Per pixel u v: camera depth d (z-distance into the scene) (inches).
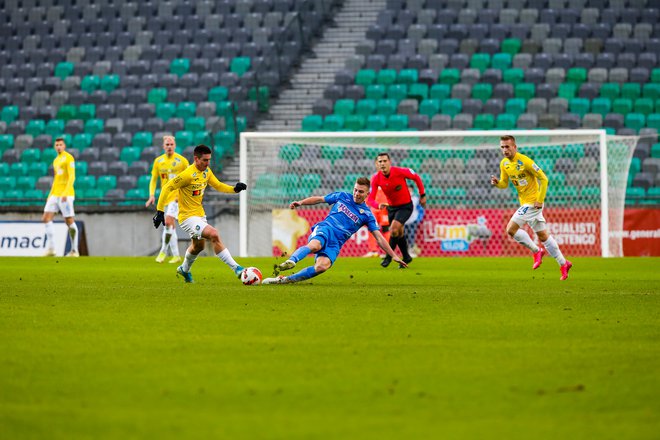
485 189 3272.6
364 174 3299.7
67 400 658.8
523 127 3609.7
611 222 3043.8
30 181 3624.5
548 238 1838.1
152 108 3878.0
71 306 1252.5
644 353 856.9
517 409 636.1
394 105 3722.9
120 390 690.8
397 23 4131.4
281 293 1441.9
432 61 3919.8
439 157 3380.9
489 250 3014.3
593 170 3201.3
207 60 4074.8
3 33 4411.9
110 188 3555.6
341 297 1378.0
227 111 3454.7
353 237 2999.5
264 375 746.8
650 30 4001.0
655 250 2999.5
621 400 663.1
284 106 3745.1
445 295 1425.9
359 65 3914.9
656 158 3452.3
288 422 597.9
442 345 901.8
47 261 2549.2
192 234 1600.6
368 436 564.1
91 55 4252.0
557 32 4013.3
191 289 1524.4
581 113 3683.6
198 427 584.7
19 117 4005.9
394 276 1909.4
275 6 4320.9
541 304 1296.8
